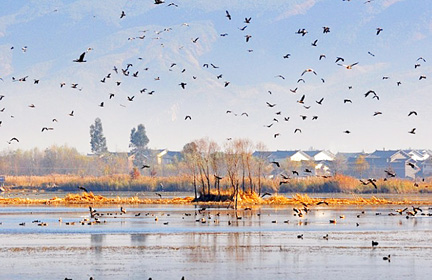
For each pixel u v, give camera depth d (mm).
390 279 59875
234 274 61750
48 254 72188
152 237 86625
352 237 86875
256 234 90250
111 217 117250
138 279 59625
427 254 72375
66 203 162250
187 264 66438
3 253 72750
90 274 61469
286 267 65062
